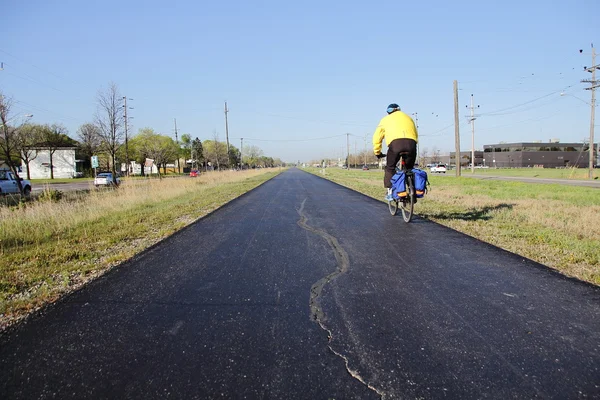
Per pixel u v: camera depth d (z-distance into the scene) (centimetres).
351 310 356
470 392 229
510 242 645
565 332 308
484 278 452
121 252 610
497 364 260
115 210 1147
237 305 372
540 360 265
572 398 223
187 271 493
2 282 452
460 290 410
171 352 281
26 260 567
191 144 9762
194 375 250
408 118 800
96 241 704
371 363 262
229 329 318
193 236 734
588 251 562
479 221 865
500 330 312
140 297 399
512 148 10525
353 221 898
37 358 275
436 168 6612
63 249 630
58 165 6222
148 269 505
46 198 1270
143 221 944
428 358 268
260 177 4284
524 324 323
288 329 316
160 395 228
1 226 799
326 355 273
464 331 311
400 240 673
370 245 634
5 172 2134
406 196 817
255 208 1194
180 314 352
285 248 619
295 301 381
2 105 1802
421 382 239
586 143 10306
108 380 245
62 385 240
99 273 492
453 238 688
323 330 314
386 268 496
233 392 230
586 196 1565
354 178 3753
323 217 970
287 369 255
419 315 344
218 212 1103
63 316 351
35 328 326
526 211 1020
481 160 12431
